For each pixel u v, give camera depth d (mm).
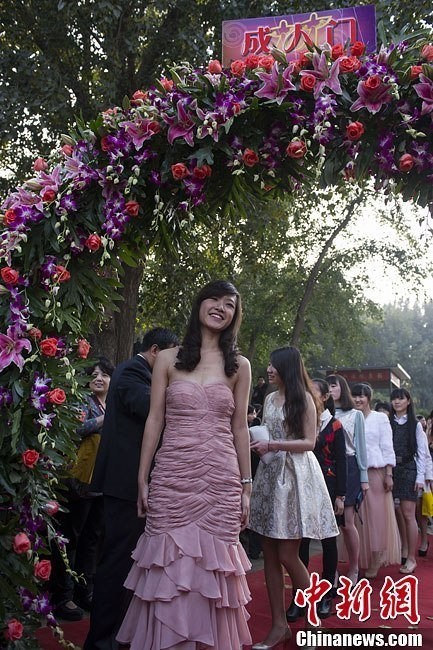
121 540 3459
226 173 3531
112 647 3391
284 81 3215
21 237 3148
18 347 3051
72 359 3338
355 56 3256
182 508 2930
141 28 8625
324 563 4605
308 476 3957
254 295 18484
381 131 3301
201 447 2986
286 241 13875
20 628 2844
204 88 3287
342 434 4941
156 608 2812
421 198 3371
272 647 3730
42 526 3199
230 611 2963
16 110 8023
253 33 3594
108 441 3580
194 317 3229
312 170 3439
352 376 22031
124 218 3320
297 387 4004
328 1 8180
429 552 7395
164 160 3365
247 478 3166
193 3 8539
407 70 3160
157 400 3174
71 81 8930
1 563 2953
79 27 8672
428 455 6547
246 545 7070
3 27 9086
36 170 3404
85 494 4281
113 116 3395
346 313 19641
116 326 9078
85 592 4477
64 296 3342
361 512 5734
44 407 3047
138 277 9227
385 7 6930
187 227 3658
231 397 3117
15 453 3016
